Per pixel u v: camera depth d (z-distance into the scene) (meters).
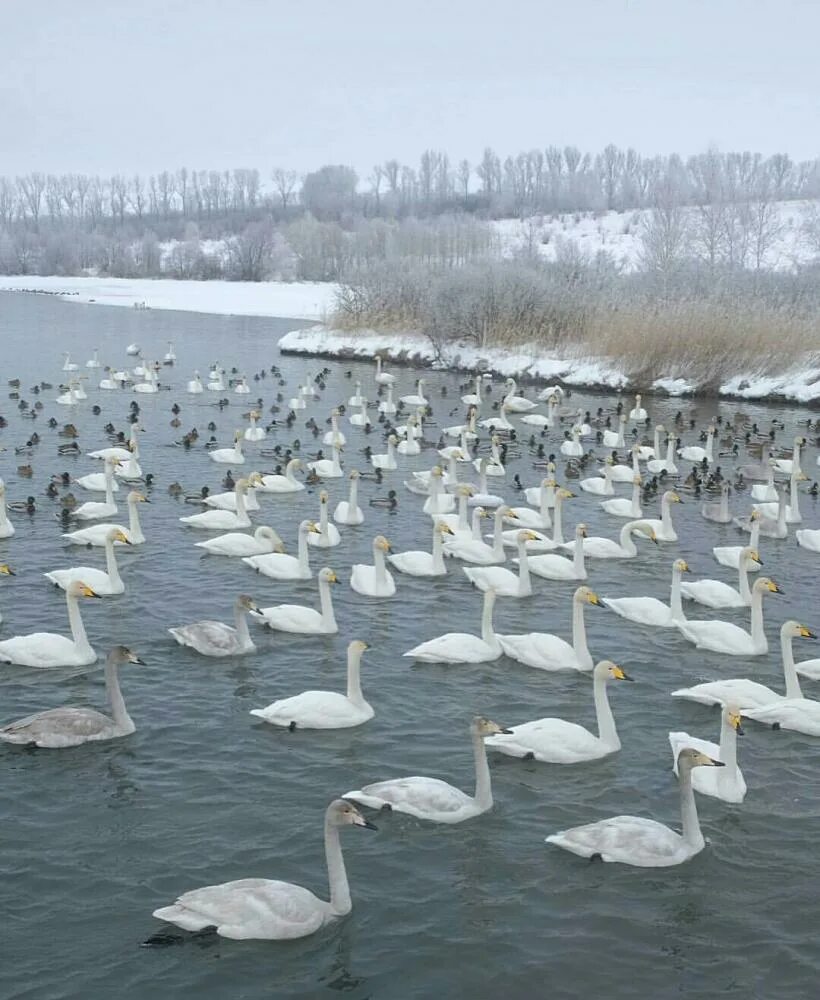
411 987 14.34
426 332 84.81
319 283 161.50
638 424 59.94
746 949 15.23
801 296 87.88
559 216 199.50
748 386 68.44
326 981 14.36
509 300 83.38
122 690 23.03
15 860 16.77
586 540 34.16
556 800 18.97
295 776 19.61
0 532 34.56
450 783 19.58
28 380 70.50
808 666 24.73
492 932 15.41
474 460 48.41
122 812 18.22
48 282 165.88
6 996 13.88
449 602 29.41
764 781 19.86
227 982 14.26
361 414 58.31
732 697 22.48
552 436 56.69
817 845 17.75
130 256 193.00
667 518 36.66
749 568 33.56
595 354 76.94
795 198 179.38
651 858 16.94
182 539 35.00
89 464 46.22
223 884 15.59
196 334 100.19
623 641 26.77
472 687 23.72
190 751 20.41
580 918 15.78
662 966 14.85
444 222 149.88
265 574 31.25
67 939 14.99
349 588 30.45
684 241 102.81
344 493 42.72
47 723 20.31
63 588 29.36
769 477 42.88
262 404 64.44
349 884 16.39
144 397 65.56
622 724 22.08
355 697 21.83
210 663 24.66
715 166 137.00
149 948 14.83
